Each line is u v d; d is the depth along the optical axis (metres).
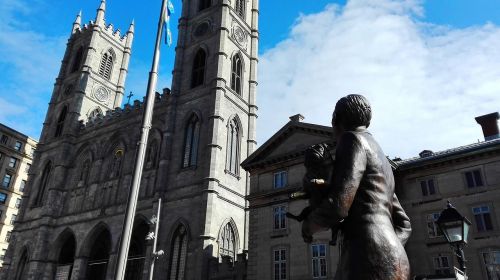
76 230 61.94
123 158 63.59
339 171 3.28
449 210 12.23
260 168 43.78
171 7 19.27
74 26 90.38
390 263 3.06
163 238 50.97
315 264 35.69
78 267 57.84
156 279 48.12
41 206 69.44
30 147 101.75
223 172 53.31
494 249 30.69
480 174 33.16
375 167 3.43
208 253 46.00
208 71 60.59
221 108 56.19
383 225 3.25
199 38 65.00
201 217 48.16
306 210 3.48
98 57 83.25
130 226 12.83
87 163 68.81
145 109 15.18
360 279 3.04
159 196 53.62
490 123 38.88
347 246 3.31
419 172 35.97
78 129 74.38
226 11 64.25
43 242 63.22
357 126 3.77
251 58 68.25
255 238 40.50
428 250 33.09
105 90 82.69
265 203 41.31
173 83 62.09
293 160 41.47
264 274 38.25
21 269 65.81
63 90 82.06
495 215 31.52
